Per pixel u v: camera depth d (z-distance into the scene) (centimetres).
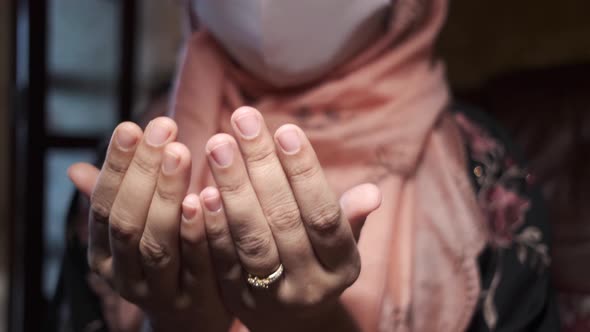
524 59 113
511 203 60
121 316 58
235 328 51
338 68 59
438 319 54
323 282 41
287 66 55
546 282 59
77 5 97
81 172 43
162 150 39
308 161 39
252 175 39
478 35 118
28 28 87
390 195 56
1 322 97
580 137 93
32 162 89
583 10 107
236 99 58
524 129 99
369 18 55
